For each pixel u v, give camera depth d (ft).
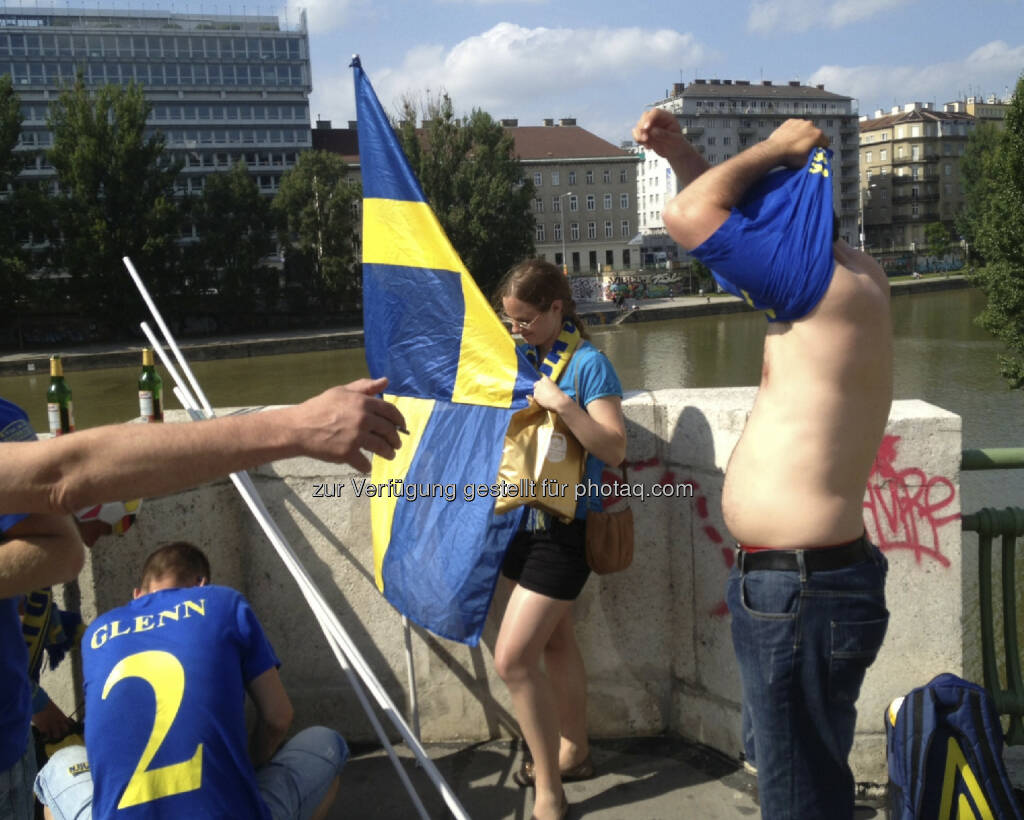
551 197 374.43
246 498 9.14
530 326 8.57
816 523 5.76
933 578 8.71
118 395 128.67
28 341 197.77
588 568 8.54
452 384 8.95
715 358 140.56
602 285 286.87
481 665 10.17
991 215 82.48
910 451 8.57
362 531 10.20
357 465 4.36
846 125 451.53
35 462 4.06
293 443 4.24
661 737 10.12
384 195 9.48
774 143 5.90
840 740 6.06
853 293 5.60
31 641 8.05
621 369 133.08
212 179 214.28
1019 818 6.59
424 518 9.04
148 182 202.08
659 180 430.20
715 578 9.39
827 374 5.67
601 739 10.18
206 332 216.54
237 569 10.37
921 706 6.84
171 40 353.51
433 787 9.36
